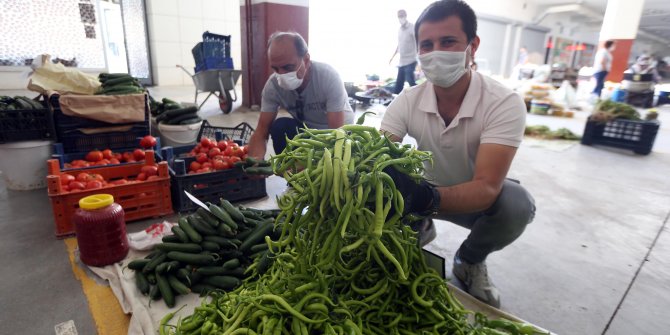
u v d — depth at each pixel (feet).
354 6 43.62
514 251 6.81
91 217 5.35
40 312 4.73
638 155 14.19
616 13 29.43
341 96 7.41
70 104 8.71
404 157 3.03
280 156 2.99
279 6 19.86
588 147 15.30
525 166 12.23
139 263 5.16
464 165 4.92
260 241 5.43
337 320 3.03
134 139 9.89
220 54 18.31
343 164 2.64
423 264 3.50
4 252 6.04
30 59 22.45
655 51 97.19
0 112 8.16
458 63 4.25
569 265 6.40
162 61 30.01
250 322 3.02
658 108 29.27
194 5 30.32
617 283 5.92
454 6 4.18
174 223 7.31
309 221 2.92
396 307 3.44
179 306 4.75
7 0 21.15
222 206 5.80
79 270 5.57
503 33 52.24
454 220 5.70
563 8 51.93
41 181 8.75
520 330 3.45
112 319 4.63
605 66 28.50
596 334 4.80
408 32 22.71
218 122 16.72
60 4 22.95
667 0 42.37
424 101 4.90
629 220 8.25
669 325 5.00
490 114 4.37
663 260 6.64
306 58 6.93
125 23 29.12
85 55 24.62
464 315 3.66
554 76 34.94
